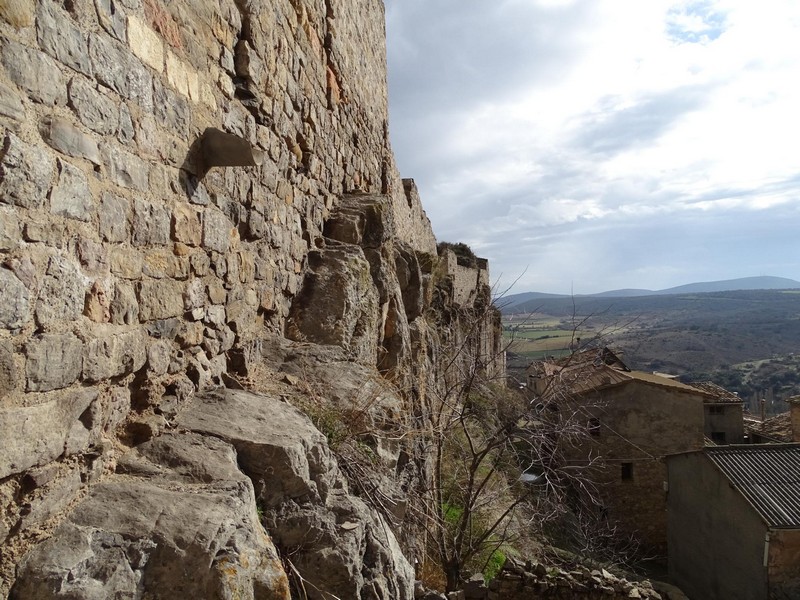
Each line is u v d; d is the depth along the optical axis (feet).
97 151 7.57
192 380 10.68
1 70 5.87
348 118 25.09
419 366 27.17
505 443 25.94
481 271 83.92
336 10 22.62
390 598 9.31
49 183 6.52
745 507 32.40
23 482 5.98
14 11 6.08
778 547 30.12
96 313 7.45
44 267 6.39
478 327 33.76
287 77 16.76
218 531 6.75
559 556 32.48
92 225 7.39
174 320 9.86
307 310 17.42
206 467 8.20
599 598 23.20
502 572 23.56
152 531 6.56
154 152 9.23
